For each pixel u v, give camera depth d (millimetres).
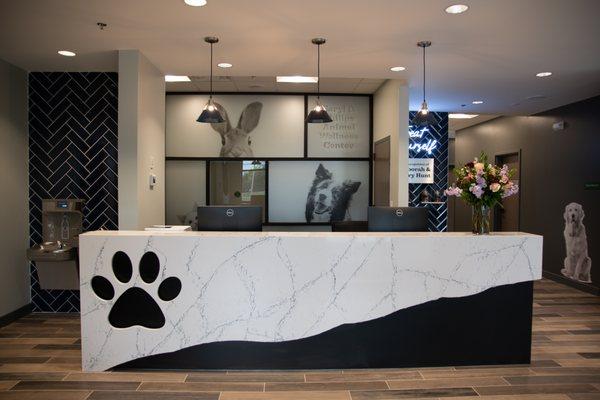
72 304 5426
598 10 3479
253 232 3797
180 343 3582
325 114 4945
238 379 3471
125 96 4582
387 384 3402
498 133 9188
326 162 7379
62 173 5387
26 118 5324
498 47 4379
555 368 3730
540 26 3822
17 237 5145
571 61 4832
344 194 7383
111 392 3262
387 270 3609
